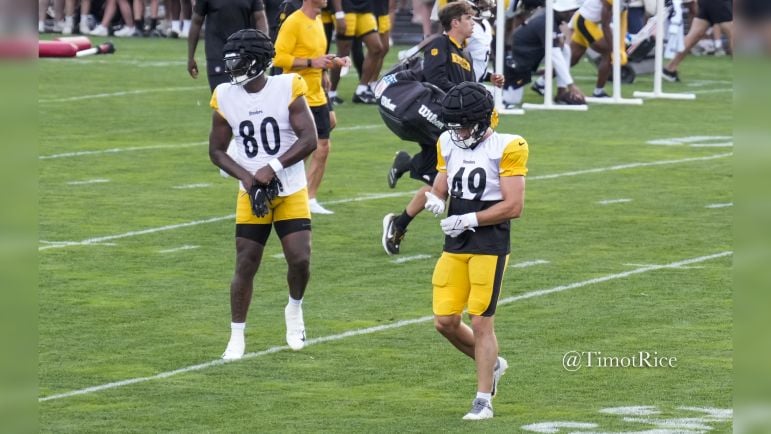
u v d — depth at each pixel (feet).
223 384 94.94
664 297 119.96
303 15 149.69
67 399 90.68
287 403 90.17
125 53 336.29
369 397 91.86
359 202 164.14
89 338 106.63
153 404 89.71
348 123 229.86
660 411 87.61
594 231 147.95
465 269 88.63
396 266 132.57
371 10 247.50
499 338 106.73
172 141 209.05
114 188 170.91
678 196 168.55
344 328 110.32
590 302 118.21
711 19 290.97
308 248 102.68
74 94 261.03
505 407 89.20
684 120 236.63
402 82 136.56
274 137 100.42
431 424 84.84
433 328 110.32
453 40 139.23
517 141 86.84
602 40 258.78
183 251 137.80
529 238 144.36
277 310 116.26
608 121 234.99
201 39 375.45
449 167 88.89
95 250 137.49
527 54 247.29
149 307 116.57
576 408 88.63
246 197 101.60
